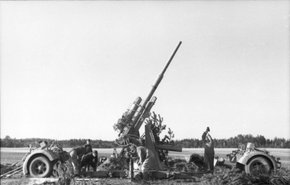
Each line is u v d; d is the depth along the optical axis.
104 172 14.26
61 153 14.40
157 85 15.83
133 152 14.53
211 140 14.82
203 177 12.90
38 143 15.02
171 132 15.62
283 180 12.39
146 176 13.52
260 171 13.17
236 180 12.31
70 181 12.74
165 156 16.00
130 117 15.20
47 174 14.08
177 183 12.81
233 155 14.28
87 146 14.96
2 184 13.29
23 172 14.23
